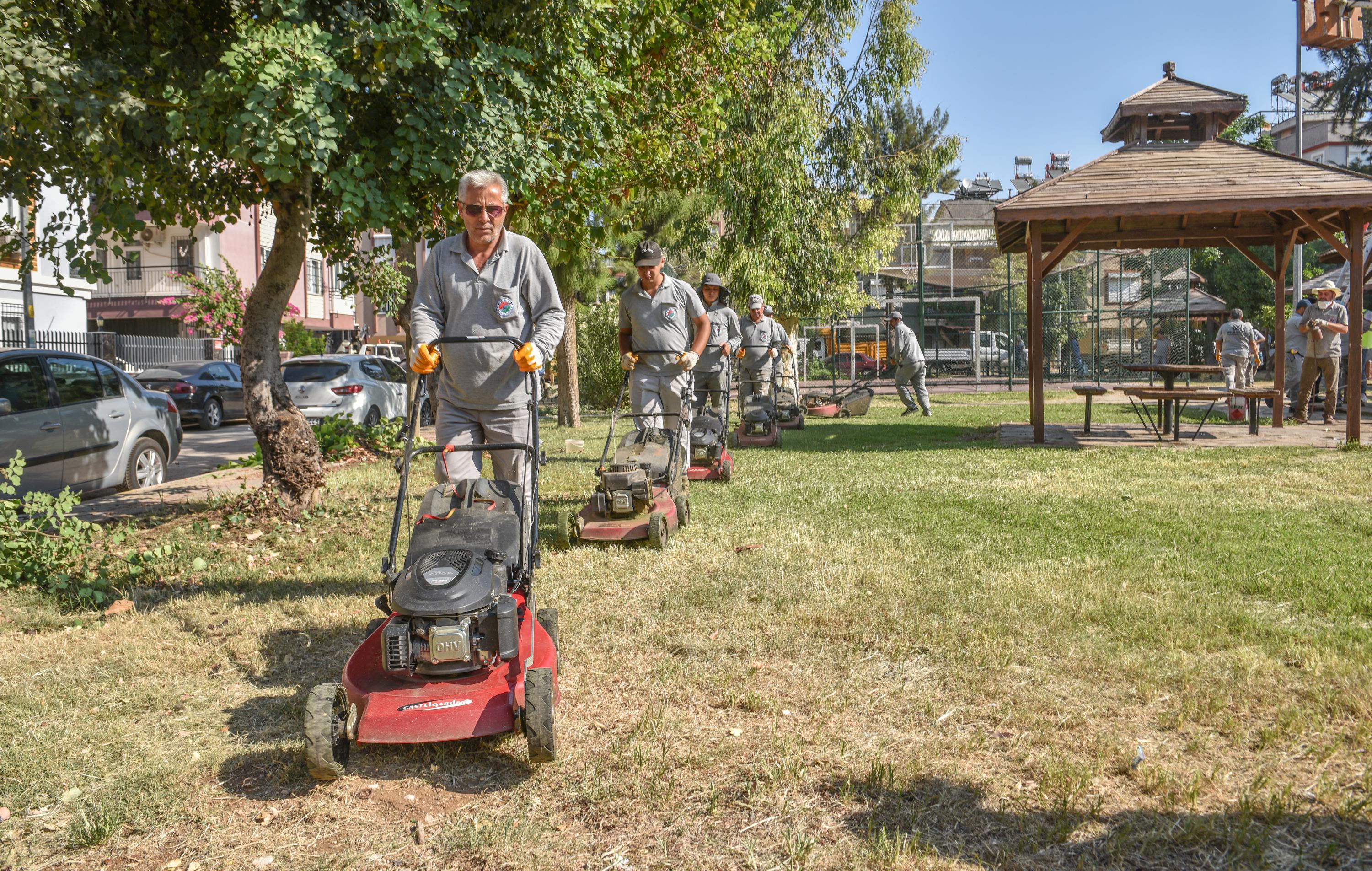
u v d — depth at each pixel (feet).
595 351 72.74
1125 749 11.64
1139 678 13.71
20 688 14.70
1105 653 14.61
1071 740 12.05
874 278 122.31
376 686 11.89
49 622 18.03
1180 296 102.17
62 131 19.08
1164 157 42.60
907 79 70.49
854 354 103.50
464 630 10.86
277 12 20.62
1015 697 13.30
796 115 59.00
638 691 14.03
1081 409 66.13
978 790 10.90
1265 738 11.69
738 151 44.34
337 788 11.46
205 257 110.01
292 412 26.66
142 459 34.12
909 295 121.70
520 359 13.52
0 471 20.93
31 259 22.79
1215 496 27.22
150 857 10.15
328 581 20.26
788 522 24.66
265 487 26.43
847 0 64.59
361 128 21.61
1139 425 51.78
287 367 53.11
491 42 22.59
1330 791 10.49
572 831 10.39
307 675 14.97
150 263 111.14
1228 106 45.24
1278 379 48.65
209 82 18.54
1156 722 12.48
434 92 20.26
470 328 15.08
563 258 44.62
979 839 9.94
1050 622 16.05
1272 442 40.83
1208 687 13.30
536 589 19.02
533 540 13.25
